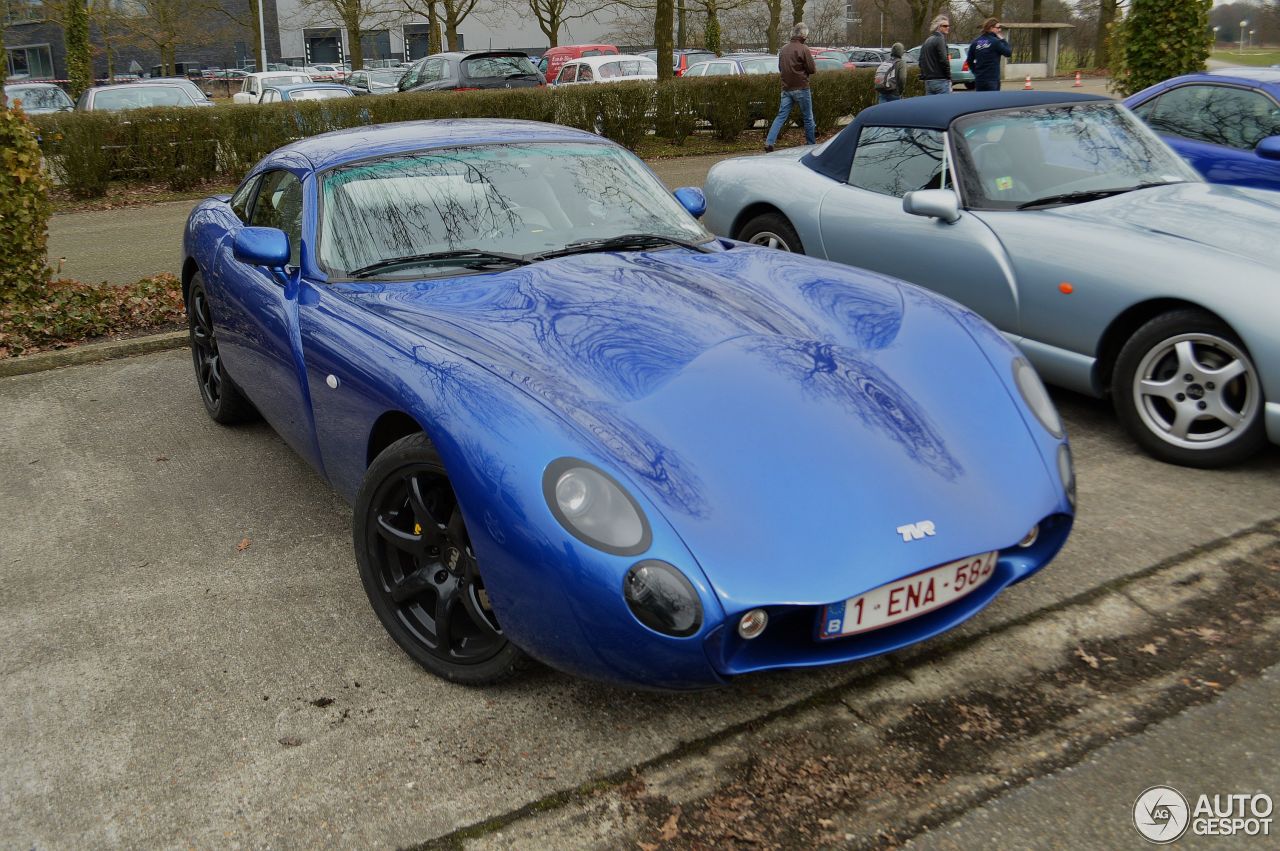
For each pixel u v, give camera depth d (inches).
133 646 124.8
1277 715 102.7
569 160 159.3
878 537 93.5
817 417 103.0
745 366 109.0
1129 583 128.6
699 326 117.1
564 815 93.3
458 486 99.3
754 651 94.0
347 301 131.2
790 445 99.3
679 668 90.3
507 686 112.7
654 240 147.4
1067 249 173.3
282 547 149.8
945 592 97.8
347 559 145.3
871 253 211.0
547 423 97.4
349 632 125.9
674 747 101.8
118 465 184.9
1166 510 148.3
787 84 610.5
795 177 235.0
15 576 144.5
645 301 123.0
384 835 91.9
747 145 681.0
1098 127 207.2
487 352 111.2
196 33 1817.2
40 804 98.0
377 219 142.3
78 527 159.6
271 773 100.6
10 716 111.8
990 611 123.6
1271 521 143.3
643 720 106.1
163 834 93.2
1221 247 161.6
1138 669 111.3
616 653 91.0
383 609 118.9
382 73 1218.0
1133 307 165.2
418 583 113.6
